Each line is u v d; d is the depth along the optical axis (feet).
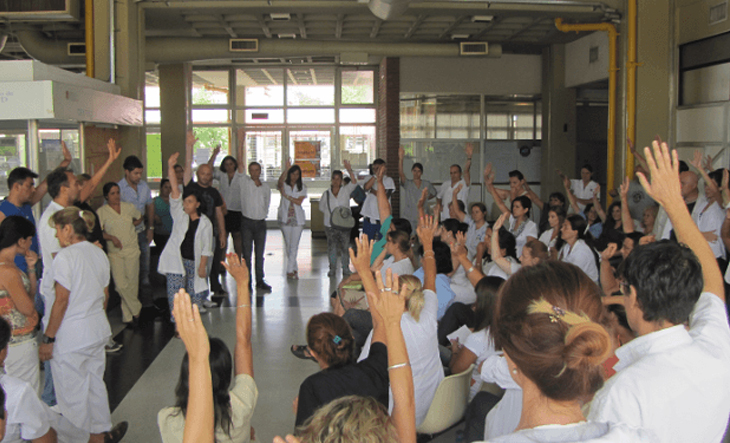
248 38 32.68
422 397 8.98
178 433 6.35
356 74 44.60
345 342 7.97
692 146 25.11
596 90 38.91
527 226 18.48
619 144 26.78
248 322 7.56
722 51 23.35
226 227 25.77
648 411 4.36
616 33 27.32
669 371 4.46
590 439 3.20
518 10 25.96
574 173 39.19
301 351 15.19
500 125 41.29
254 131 44.96
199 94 44.50
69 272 10.04
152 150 43.47
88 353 10.36
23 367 9.73
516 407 6.04
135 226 20.30
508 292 3.51
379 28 32.30
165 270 18.10
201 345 4.32
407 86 40.47
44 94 15.84
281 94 44.83
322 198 27.17
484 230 19.35
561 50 38.34
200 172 22.06
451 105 41.06
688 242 5.21
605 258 11.79
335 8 25.45
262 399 13.44
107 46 23.53
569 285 3.39
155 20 29.43
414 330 8.80
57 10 23.07
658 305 4.68
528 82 40.78
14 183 13.94
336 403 3.95
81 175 14.99
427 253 9.40
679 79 25.91
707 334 4.82
